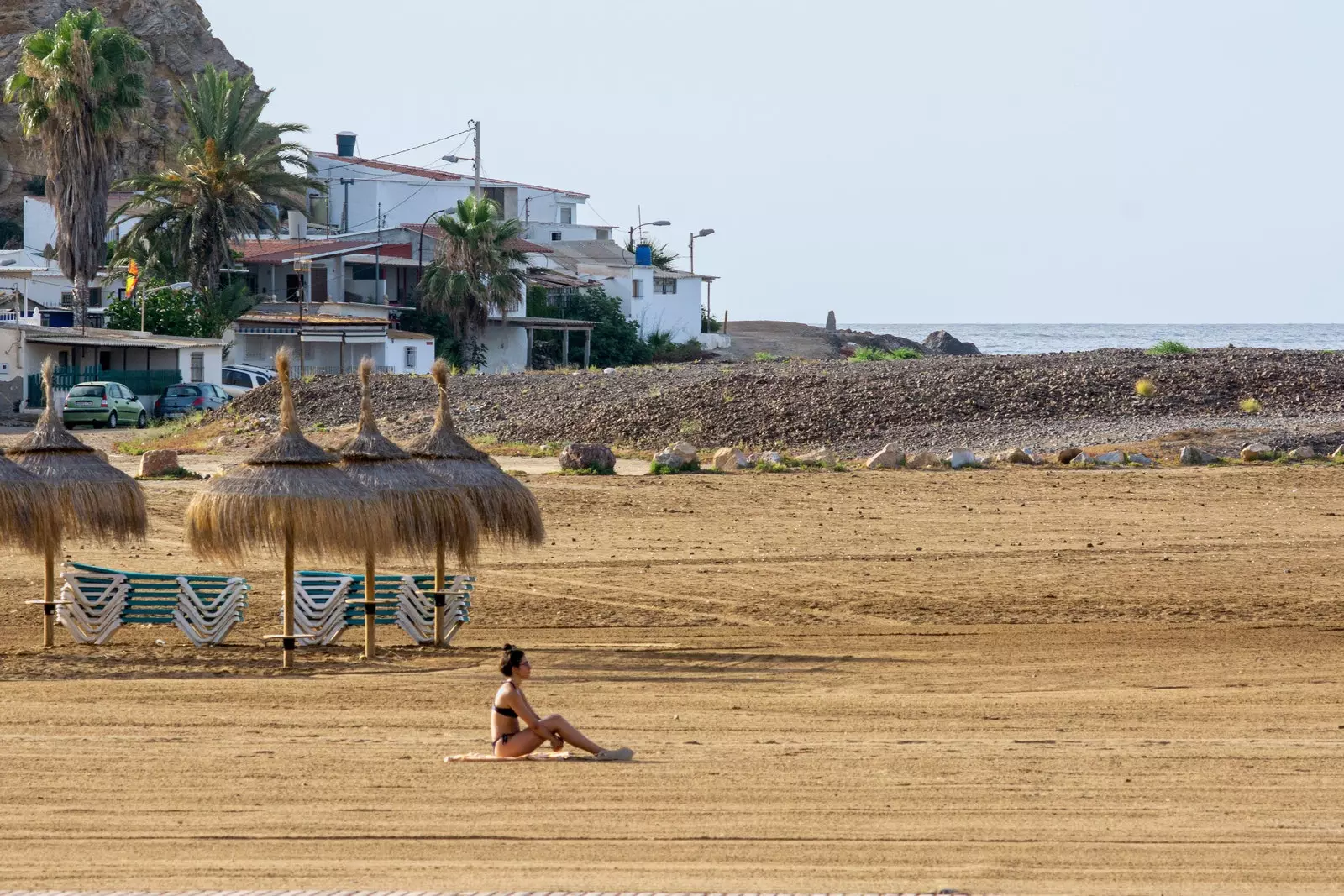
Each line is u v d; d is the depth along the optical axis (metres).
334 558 59.06
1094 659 58.12
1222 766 41.25
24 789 38.94
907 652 60.12
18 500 59.66
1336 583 75.62
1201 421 141.62
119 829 35.38
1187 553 85.12
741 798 38.00
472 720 47.91
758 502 105.38
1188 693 51.72
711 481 115.50
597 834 34.88
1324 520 96.75
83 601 62.31
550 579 77.94
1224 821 35.88
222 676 55.81
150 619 62.91
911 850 33.56
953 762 41.84
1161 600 71.19
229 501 56.72
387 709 49.69
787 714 48.66
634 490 110.56
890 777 40.09
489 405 165.50
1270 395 152.62
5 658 59.25
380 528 57.94
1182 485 111.81
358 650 61.84
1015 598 72.19
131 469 128.50
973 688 52.91
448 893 30.14
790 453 137.00
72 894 30.06
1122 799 37.81
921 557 84.19
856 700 50.97
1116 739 44.75
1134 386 154.62
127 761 42.06
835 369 171.50
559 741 42.84
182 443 153.38
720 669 56.75
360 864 32.59
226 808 37.19
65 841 34.44
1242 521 96.25
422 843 34.22
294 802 37.72
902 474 119.19
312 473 57.44
